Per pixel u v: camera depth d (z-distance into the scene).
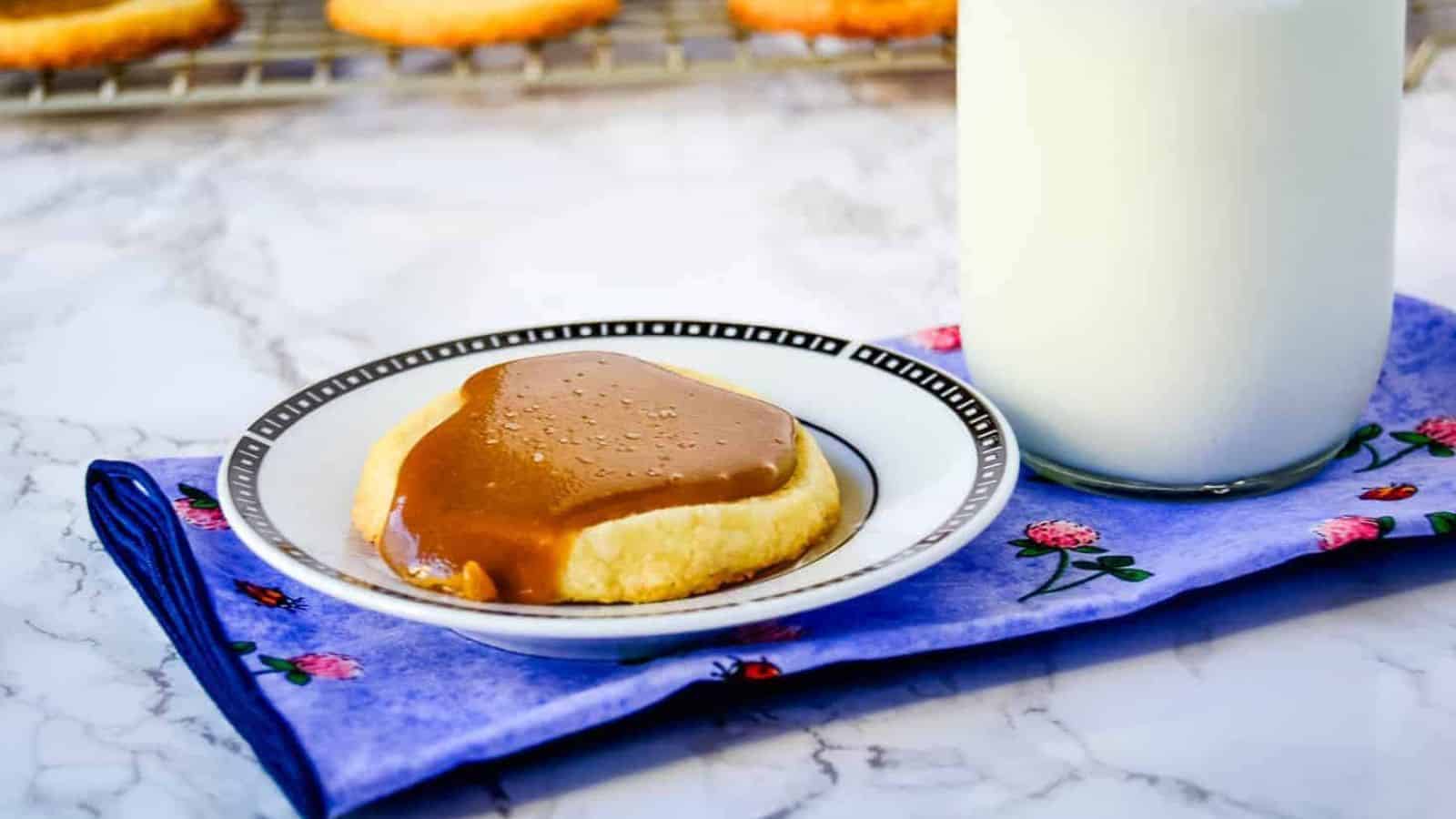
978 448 0.58
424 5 0.98
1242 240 0.58
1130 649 0.56
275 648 0.55
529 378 0.59
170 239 0.86
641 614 0.53
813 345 0.63
